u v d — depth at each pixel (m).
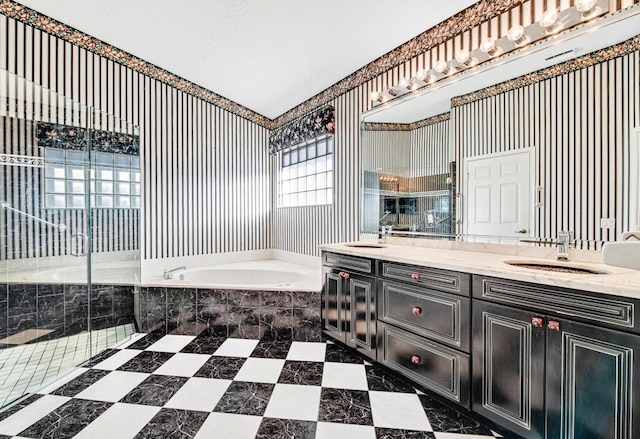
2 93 2.34
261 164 4.14
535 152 1.75
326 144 3.41
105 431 1.41
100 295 2.55
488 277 1.42
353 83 2.99
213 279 3.42
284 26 2.39
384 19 2.22
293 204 3.96
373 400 1.68
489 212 1.97
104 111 2.83
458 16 2.13
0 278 2.26
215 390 1.77
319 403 1.65
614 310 1.05
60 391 1.75
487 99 1.97
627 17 1.43
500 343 1.37
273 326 2.56
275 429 1.43
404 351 1.83
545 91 1.71
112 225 2.65
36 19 2.47
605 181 1.49
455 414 1.56
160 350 2.31
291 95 3.53
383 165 2.67
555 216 1.67
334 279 2.38
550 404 1.20
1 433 1.40
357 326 2.17
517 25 1.77
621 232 1.44
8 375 1.91
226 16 2.35
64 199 2.47
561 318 1.18
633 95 1.41
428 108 2.31
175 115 3.33
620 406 1.03
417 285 1.75
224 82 3.38
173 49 2.85
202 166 3.56
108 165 2.65
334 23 2.30
